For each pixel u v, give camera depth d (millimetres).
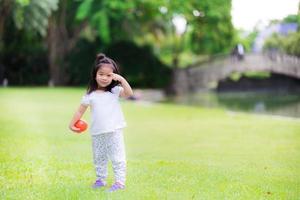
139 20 40344
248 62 39344
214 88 42844
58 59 40625
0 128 12562
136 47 41219
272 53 39719
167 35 45562
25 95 25609
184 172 7410
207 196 6043
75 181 6781
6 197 6004
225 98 34344
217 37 40375
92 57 40656
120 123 6273
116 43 40969
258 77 43594
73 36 41188
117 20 39906
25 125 13391
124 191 6184
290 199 5988
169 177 7043
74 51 41125
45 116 15977
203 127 14023
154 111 19281
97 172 6453
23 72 40625
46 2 32281
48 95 25844
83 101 6289
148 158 8828
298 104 28438
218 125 14430
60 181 6777
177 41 43406
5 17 35031
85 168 7605
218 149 10008
